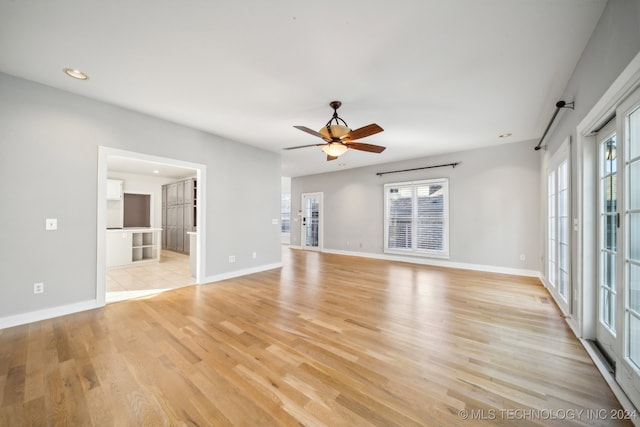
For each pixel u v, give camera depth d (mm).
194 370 1855
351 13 1747
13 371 1829
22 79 2619
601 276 2111
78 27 1894
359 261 6254
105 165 3146
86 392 1616
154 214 8172
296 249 8414
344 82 2656
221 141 4461
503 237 4934
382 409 1491
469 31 1914
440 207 5688
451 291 3779
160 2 1660
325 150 3234
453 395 1606
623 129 1578
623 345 1590
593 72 1937
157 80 2639
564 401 1550
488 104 3160
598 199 2133
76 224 2949
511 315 2877
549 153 3713
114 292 3727
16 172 2598
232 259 4648
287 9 1716
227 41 2049
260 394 1610
